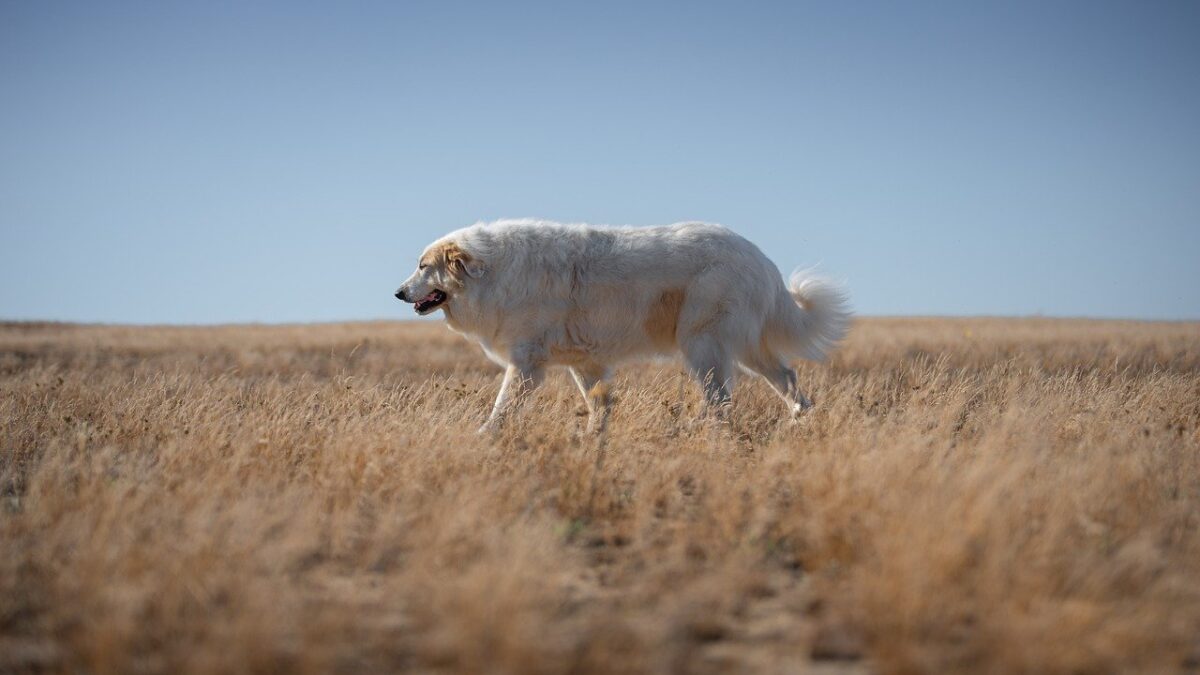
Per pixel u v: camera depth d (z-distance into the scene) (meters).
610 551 8.28
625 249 14.68
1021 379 17.08
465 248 14.90
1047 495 8.64
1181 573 7.18
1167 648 5.81
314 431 12.16
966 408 14.13
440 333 54.59
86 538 7.64
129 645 5.85
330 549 8.12
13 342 47.47
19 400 15.40
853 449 10.29
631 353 15.12
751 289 14.62
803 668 5.73
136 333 59.84
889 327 57.78
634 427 12.52
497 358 15.99
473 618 5.92
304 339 49.44
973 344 36.69
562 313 14.80
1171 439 11.52
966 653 5.70
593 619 6.34
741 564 7.29
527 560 6.96
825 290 15.67
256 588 6.58
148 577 6.82
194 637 6.00
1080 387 15.49
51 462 10.41
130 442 12.46
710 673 5.65
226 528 7.86
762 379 17.20
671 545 8.08
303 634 5.88
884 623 6.03
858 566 7.24
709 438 11.96
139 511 8.51
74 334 58.50
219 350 40.75
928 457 10.12
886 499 8.38
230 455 11.05
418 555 7.42
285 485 9.94
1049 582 6.62
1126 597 6.51
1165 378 15.73
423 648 5.87
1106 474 9.41
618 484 10.21
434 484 9.97
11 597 6.75
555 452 11.24
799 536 8.24
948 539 6.98
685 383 16.77
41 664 5.76
